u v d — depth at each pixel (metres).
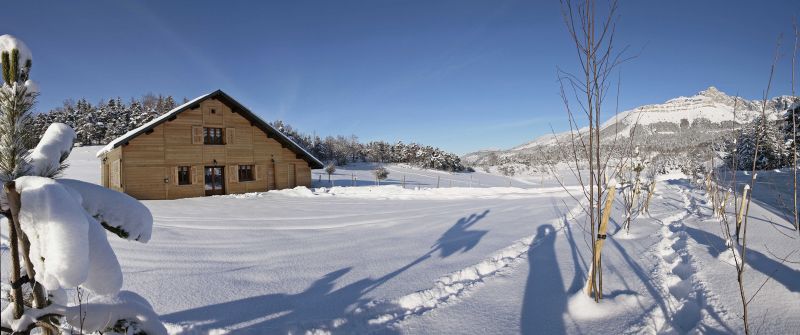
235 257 6.54
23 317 1.95
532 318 3.78
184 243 7.72
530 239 7.38
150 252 6.76
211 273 5.49
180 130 18.59
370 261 6.09
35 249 1.65
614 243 6.63
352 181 32.47
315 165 23.53
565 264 5.47
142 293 4.59
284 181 21.98
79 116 55.50
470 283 4.89
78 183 1.97
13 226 1.84
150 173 17.77
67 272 1.54
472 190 20.97
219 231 9.29
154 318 2.44
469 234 8.26
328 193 20.00
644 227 7.88
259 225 10.27
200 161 19.08
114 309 2.29
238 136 20.36
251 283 5.02
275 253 6.84
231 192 20.06
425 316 3.89
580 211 11.14
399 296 4.39
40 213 1.55
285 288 4.80
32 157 1.83
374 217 11.71
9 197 1.63
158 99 71.88
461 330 3.57
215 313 3.99
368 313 3.96
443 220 10.63
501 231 8.47
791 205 9.98
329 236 8.58
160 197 17.92
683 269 4.90
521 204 14.67
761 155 19.16
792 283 3.93
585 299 3.96
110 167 20.41
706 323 3.35
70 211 1.57
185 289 4.75
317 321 3.70
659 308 3.82
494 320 3.76
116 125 54.59
